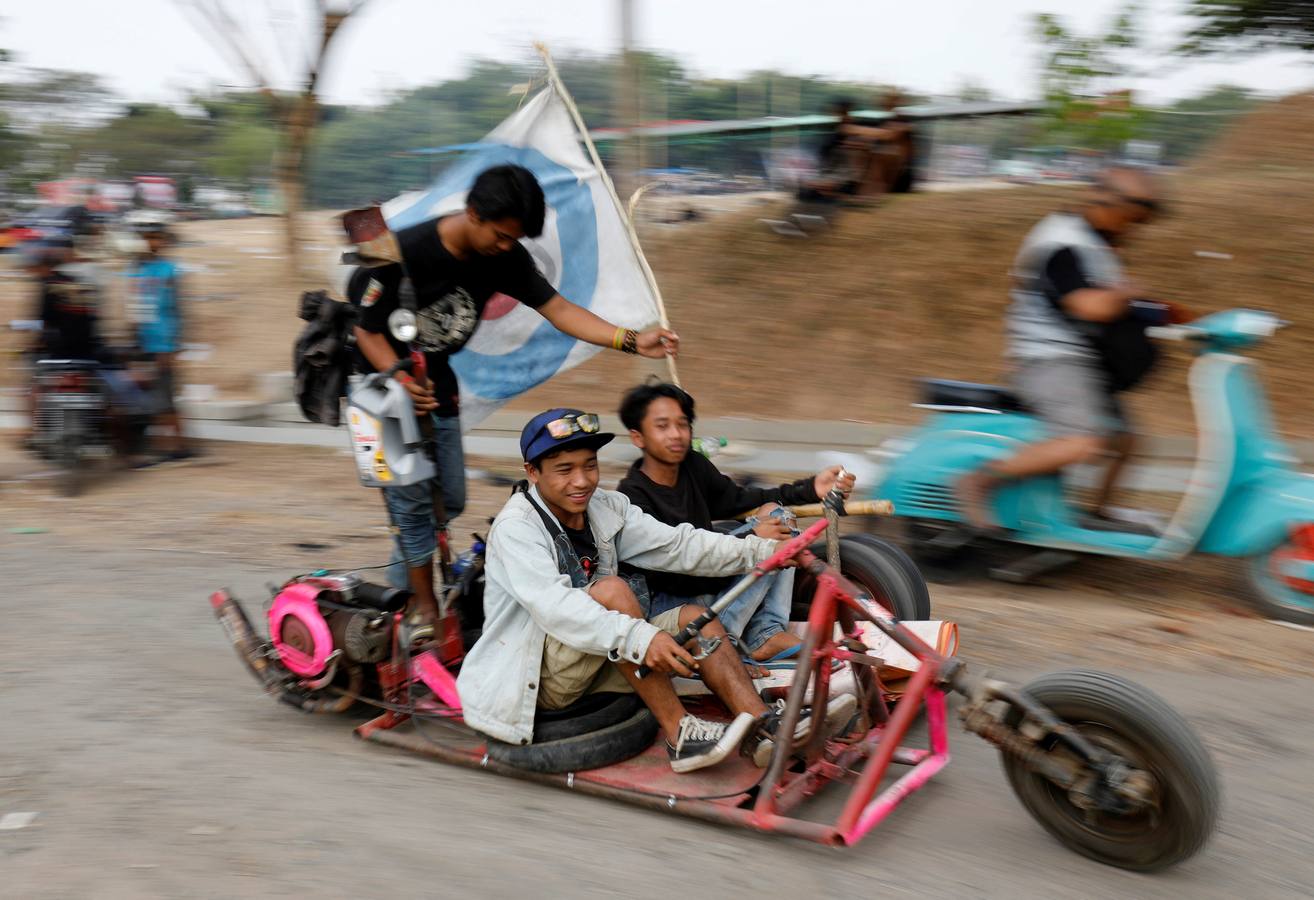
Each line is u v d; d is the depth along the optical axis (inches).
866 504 146.2
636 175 330.6
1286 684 190.2
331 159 1182.3
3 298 645.9
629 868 132.1
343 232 166.6
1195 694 186.1
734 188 612.1
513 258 183.3
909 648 138.1
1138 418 372.8
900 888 128.5
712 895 126.6
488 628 155.8
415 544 173.5
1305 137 593.0
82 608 234.8
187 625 225.0
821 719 142.6
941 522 244.2
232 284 684.1
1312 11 431.8
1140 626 217.3
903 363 426.6
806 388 420.5
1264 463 219.5
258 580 253.1
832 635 142.9
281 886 128.3
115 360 370.0
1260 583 221.6
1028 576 242.4
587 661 149.9
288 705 182.7
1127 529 233.8
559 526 153.6
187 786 154.3
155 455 381.1
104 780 156.3
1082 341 227.1
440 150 731.4
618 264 241.4
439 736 167.6
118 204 1128.8
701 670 144.7
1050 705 132.3
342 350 173.9
